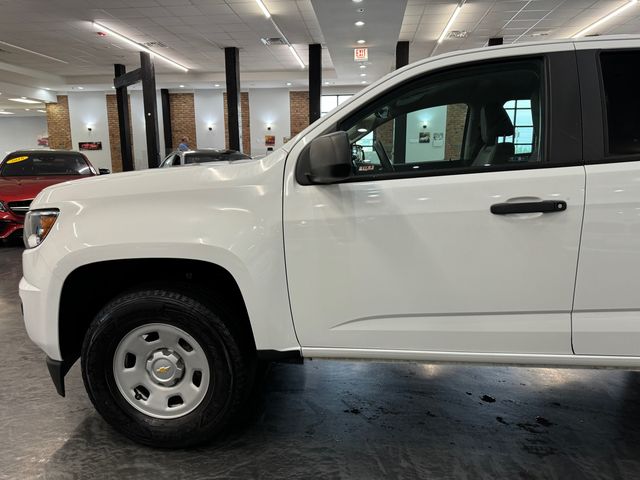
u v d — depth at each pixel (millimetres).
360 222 1646
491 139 1706
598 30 11789
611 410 2234
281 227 1683
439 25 11453
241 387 1823
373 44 11656
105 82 18266
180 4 9773
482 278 1618
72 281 1869
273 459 1861
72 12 10250
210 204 1720
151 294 1782
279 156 1747
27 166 7398
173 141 20312
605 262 1561
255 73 17609
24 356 2943
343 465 1820
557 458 1856
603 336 1609
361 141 1766
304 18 10789
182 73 17641
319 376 2637
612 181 1546
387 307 1686
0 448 1958
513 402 2324
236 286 1886
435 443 1969
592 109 1599
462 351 1688
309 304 1717
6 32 11820
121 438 2018
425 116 1775
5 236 6297
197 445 1959
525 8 10094
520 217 1572
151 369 1870
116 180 1866
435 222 1615
